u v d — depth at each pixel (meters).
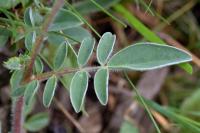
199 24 0.36
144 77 0.35
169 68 0.36
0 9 0.23
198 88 0.33
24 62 0.19
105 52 0.19
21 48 0.25
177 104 0.35
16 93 0.20
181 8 0.35
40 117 0.30
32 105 0.29
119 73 0.34
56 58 0.20
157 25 0.35
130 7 0.34
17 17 0.24
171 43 0.35
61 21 0.20
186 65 0.26
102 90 0.19
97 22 0.33
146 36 0.29
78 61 0.19
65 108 0.33
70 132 0.33
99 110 0.34
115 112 0.34
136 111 0.34
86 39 0.19
